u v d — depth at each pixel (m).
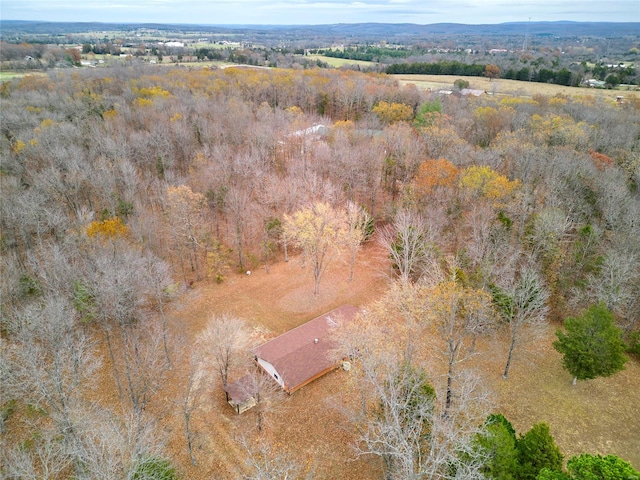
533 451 25.19
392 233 56.09
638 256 42.94
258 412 32.50
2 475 27.78
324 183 61.53
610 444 31.39
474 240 47.16
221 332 34.53
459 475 21.20
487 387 35.91
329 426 33.38
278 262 55.59
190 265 53.53
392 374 28.36
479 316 35.53
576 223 50.97
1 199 48.16
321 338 39.72
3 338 37.75
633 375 37.28
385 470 29.11
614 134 73.38
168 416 33.91
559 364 38.62
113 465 23.75
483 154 62.28
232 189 56.31
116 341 40.56
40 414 32.41
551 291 43.22
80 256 42.78
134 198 54.78
